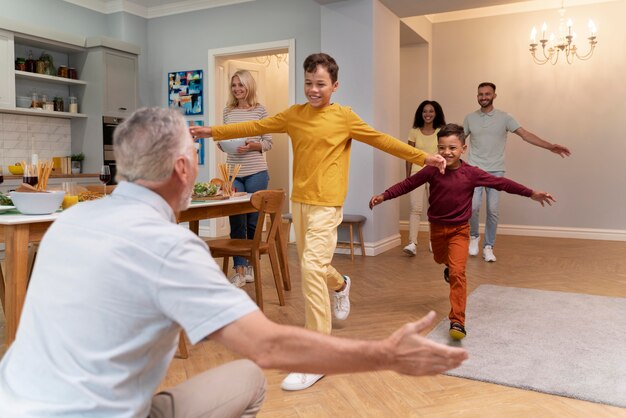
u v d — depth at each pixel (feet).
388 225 19.35
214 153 22.39
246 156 13.70
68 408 2.76
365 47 17.62
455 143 9.62
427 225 24.27
